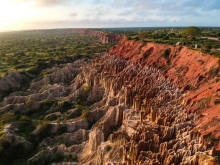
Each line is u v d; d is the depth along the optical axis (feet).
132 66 209.46
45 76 256.73
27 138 132.05
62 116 167.63
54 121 159.53
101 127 137.90
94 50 454.81
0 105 192.24
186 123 102.78
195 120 109.70
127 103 150.61
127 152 94.79
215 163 70.95
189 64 168.96
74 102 192.85
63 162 114.93
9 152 118.73
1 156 114.52
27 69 276.21
